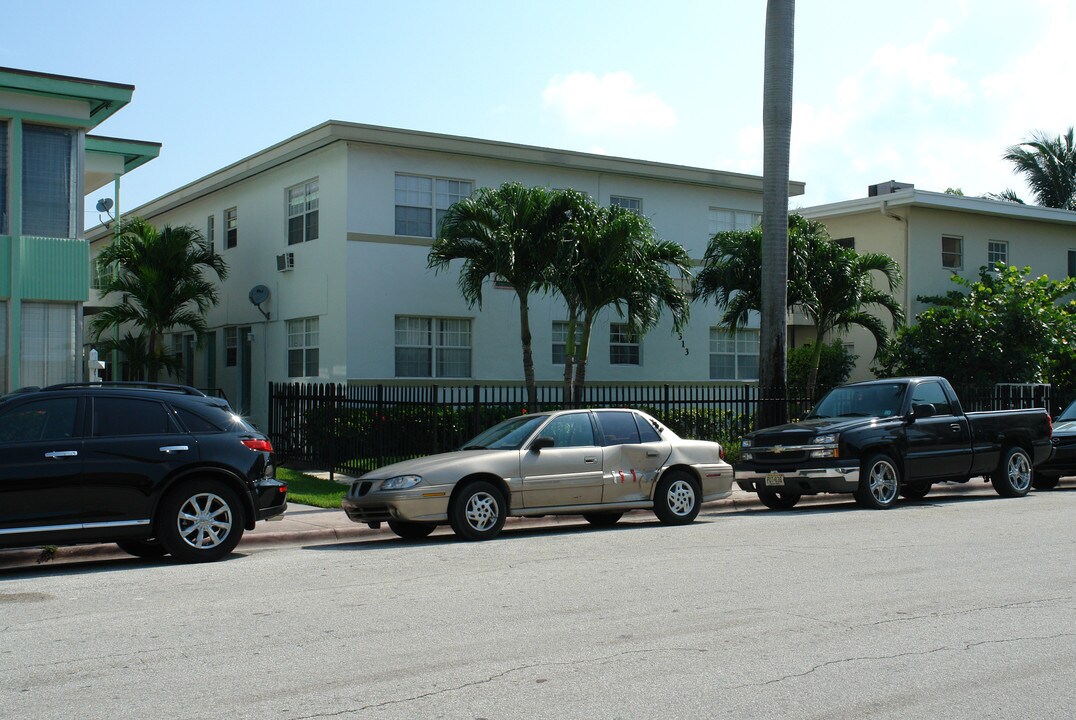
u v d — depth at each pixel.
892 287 25.67
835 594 8.39
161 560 10.94
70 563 11.00
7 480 9.66
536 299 24.66
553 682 5.91
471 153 23.39
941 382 16.23
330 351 22.67
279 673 6.14
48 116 17.86
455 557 10.65
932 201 29.97
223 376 27.70
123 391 10.52
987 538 11.63
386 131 22.30
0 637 7.14
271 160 24.56
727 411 20.62
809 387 24.56
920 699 5.60
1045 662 6.34
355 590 8.77
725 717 5.29
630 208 26.09
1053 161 46.47
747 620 7.46
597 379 25.48
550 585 8.90
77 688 5.86
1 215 17.58
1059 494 17.77
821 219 32.62
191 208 29.58
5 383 17.58
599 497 12.87
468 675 6.06
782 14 18.31
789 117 18.44
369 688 5.81
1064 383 25.14
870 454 14.98
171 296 24.84
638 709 5.41
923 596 8.31
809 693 5.70
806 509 15.57
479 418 17.44
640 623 7.38
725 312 26.14
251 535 12.12
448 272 23.50
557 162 24.56
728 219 27.94
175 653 6.63
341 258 22.28
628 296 20.64
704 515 14.94
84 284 18.14
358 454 17.88
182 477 10.48
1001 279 26.80
